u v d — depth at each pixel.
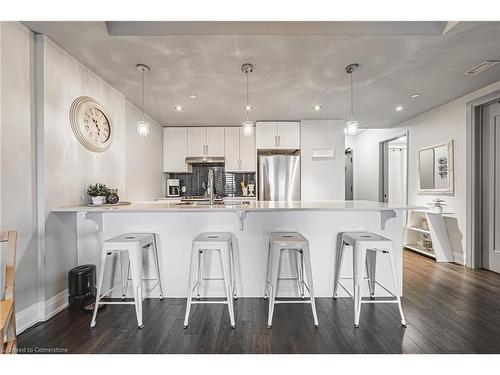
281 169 4.68
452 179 3.70
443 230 3.79
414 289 2.78
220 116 4.47
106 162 3.04
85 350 1.75
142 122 2.79
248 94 3.41
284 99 3.60
